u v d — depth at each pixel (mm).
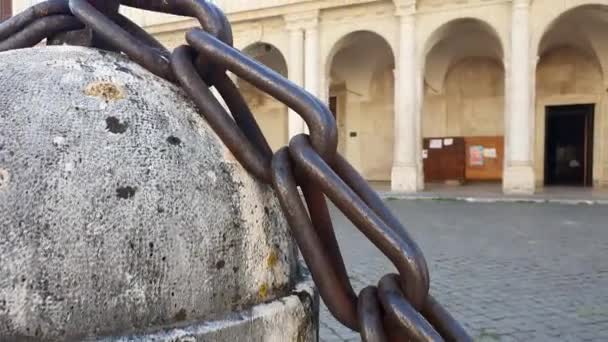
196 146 1173
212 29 1315
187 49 1284
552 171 21703
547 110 21547
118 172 1046
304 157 1083
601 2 16031
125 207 1021
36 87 1129
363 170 24688
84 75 1187
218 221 1123
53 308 931
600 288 6035
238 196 1179
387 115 24188
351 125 24844
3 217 945
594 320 4957
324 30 19641
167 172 1093
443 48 21797
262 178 1211
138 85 1226
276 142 25781
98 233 983
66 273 946
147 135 1124
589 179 20906
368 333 988
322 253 1090
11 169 989
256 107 26109
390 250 1021
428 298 1079
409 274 1015
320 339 4465
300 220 1096
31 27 1436
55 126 1062
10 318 907
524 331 4668
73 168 1019
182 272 1050
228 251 1128
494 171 22234
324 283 1085
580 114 21000
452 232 10039
